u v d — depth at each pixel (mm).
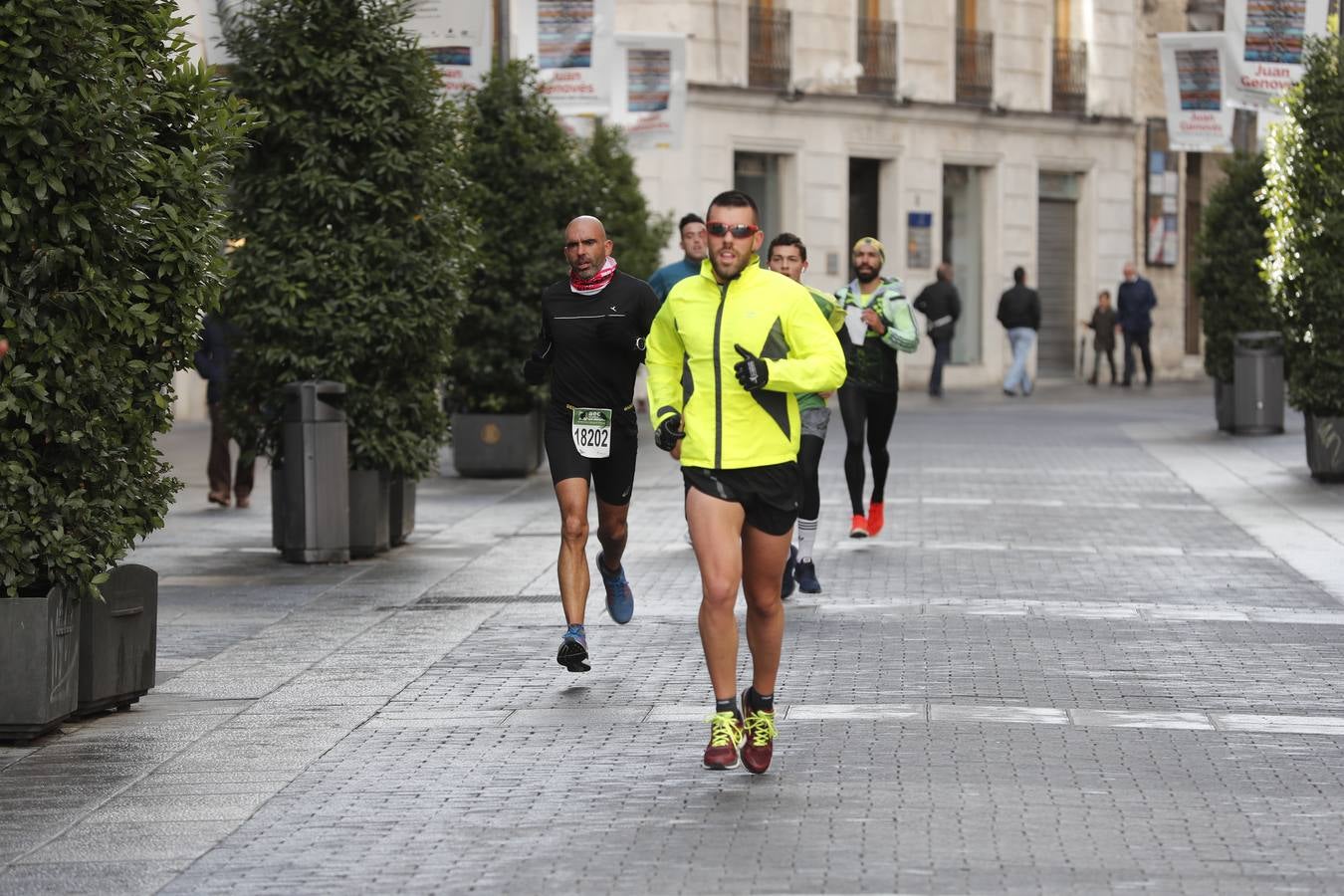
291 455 23297
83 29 13516
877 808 11633
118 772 12906
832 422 47344
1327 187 31125
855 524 24719
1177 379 76125
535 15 37750
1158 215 75312
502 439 34531
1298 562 22672
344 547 23328
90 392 13922
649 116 45062
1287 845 10836
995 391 65875
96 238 13781
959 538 24953
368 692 15508
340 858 10781
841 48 64625
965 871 10320
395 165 23594
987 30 69375
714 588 12508
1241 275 41438
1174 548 24047
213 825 11516
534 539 25641
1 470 13438
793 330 12609
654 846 10883
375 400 23734
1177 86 45156
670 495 30656
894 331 23844
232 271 15055
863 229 66562
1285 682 15547
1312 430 31703
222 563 23422
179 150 14883
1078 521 26797
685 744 13469
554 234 35094
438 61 32344
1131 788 12102
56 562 13742
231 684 15914
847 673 15891
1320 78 31547
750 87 61688
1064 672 15930
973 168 69562
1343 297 30922
